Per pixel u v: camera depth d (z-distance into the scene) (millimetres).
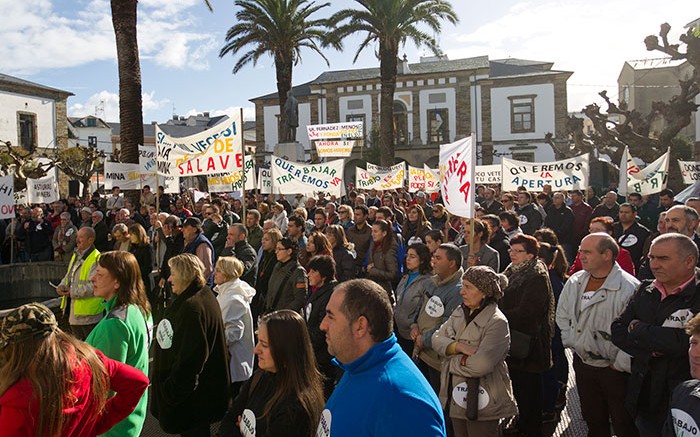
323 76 54719
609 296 4113
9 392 2316
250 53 33562
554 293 5598
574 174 12844
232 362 4641
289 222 7824
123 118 14922
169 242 8398
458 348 3934
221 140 9578
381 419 1988
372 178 17781
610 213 11695
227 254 7621
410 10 27891
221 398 4027
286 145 29484
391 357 2174
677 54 16359
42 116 40812
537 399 4629
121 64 14836
